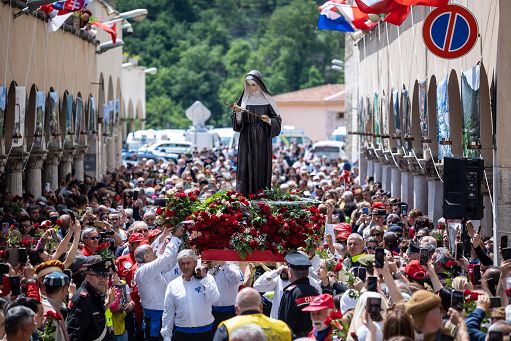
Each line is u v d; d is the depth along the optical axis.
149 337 30.92
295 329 26.33
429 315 19.78
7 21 54.00
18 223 42.50
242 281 32.97
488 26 42.03
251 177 32.28
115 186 69.88
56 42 68.00
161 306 30.83
